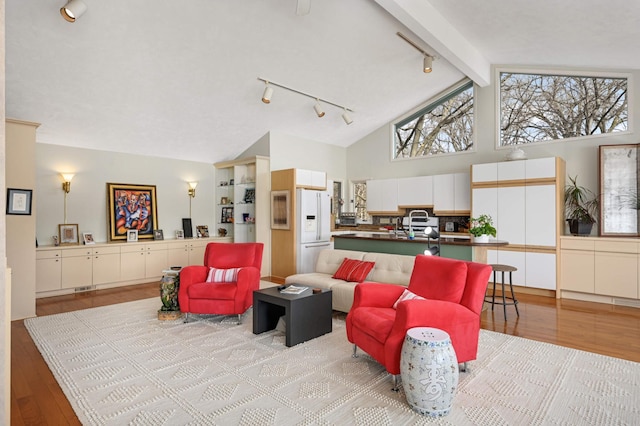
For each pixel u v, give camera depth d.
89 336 3.57
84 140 5.66
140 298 5.14
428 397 2.15
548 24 4.08
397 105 7.14
